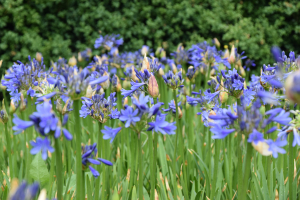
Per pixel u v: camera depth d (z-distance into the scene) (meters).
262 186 2.34
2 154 3.08
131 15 6.98
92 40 6.80
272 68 2.26
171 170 2.60
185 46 7.27
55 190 2.30
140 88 2.21
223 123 1.43
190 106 3.00
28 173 2.37
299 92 1.10
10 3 6.30
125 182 2.40
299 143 1.56
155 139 1.98
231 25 6.71
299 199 2.29
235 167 2.63
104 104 2.02
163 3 7.05
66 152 2.92
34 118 1.22
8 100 6.14
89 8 7.07
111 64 4.60
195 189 2.47
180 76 2.25
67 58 6.68
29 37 6.41
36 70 2.51
